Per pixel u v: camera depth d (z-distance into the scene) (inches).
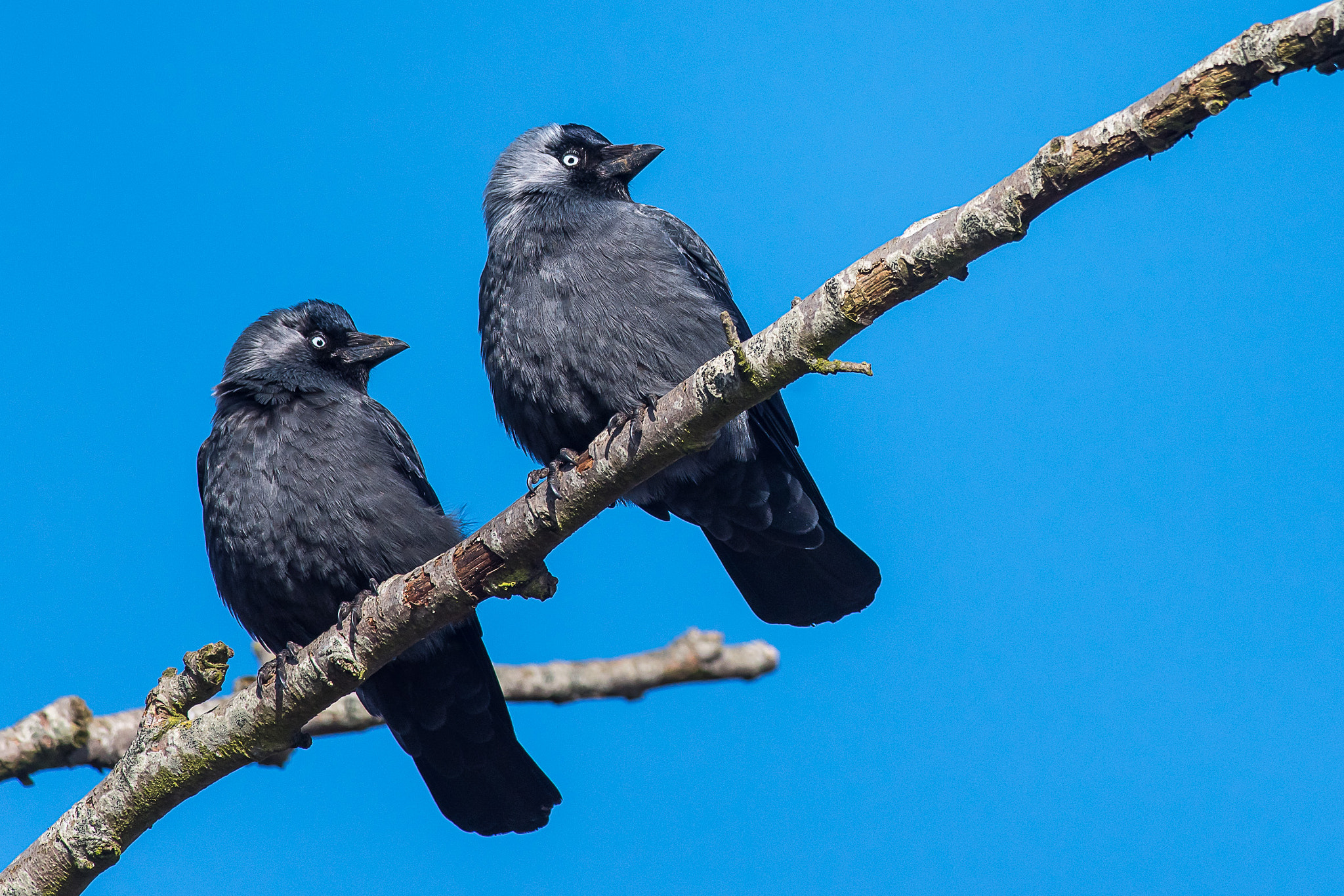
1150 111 267.6
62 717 437.7
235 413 490.3
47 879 369.4
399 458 501.4
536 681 511.2
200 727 373.1
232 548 481.7
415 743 488.1
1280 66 254.5
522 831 492.1
